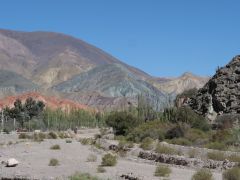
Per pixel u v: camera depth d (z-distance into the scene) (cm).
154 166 3375
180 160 3497
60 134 8231
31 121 12425
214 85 7656
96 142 5688
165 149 4028
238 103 7025
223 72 7769
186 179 2630
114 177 2694
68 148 4962
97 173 2897
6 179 2745
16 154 4259
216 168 3188
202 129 6112
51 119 12812
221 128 6059
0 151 4556
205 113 7194
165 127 5947
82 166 3319
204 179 2545
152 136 5578
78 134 9981
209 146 4325
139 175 2727
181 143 4825
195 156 3694
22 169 3150
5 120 12519
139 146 4662
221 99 7231
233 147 4222
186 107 7275
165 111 7350
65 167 3262
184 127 5556
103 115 15325
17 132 10025
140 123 7438
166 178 2644
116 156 4047
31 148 4956
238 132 4841
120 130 7338
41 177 2727
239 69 7581
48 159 3819
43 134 7712
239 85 7306
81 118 14462
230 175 2511
